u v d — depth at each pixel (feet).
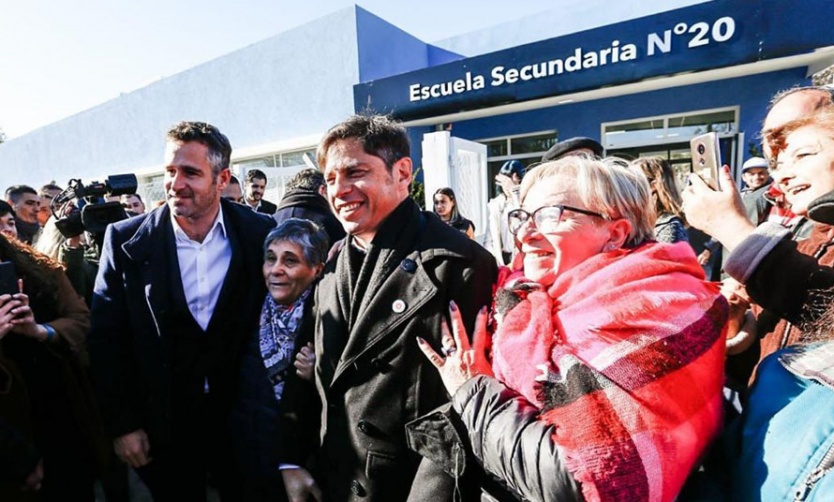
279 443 4.98
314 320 4.94
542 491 2.53
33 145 44.21
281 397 5.05
